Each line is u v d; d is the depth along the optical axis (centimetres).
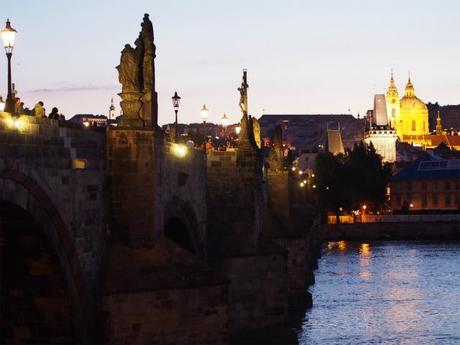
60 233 4472
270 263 8281
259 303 8219
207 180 8062
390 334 9031
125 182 5225
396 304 11356
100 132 5103
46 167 4269
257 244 8269
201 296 5128
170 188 6147
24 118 4000
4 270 4562
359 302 11550
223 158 8119
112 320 4884
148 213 5253
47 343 4656
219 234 8131
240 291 8131
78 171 4709
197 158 7400
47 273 4534
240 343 8056
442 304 11344
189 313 5088
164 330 5006
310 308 10969
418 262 17950
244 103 8300
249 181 8138
